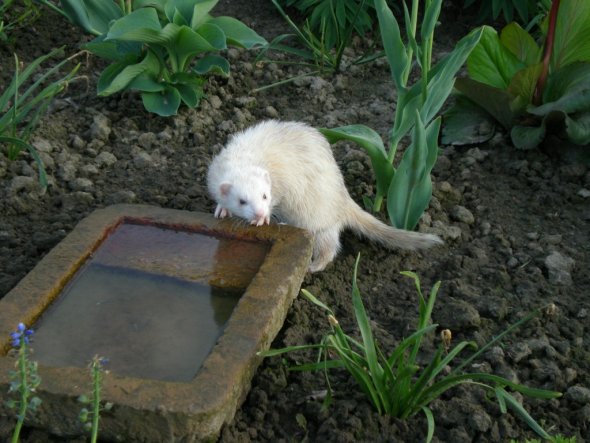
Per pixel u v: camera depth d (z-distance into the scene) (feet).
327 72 6.09
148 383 2.98
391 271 4.27
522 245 4.49
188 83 5.41
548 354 3.67
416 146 4.13
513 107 5.19
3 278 3.93
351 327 3.80
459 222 4.66
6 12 6.12
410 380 3.34
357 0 6.36
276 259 3.73
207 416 2.91
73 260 3.67
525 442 3.23
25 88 5.57
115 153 5.06
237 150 4.33
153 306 3.63
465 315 3.83
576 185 4.95
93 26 5.45
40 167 4.45
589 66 5.05
